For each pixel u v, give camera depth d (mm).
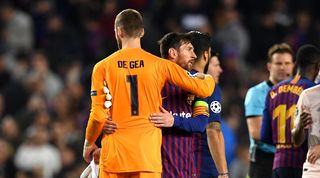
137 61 23344
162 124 23234
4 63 52344
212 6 58000
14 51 54969
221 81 52688
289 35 57156
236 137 47219
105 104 23188
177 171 23719
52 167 45375
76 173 44594
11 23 55844
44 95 50594
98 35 56094
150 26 50594
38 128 45344
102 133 23906
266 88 29188
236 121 47906
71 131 47562
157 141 23234
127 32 23531
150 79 23250
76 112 49438
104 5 57500
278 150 27094
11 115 49594
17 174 45000
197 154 25156
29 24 56281
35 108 47156
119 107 23234
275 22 58000
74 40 55312
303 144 26594
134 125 23125
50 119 48156
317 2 60375
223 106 48469
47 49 54594
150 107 23266
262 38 57281
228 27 57031
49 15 57031
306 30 56969
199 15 57219
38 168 44531
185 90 23516
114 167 23047
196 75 23719
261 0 59469
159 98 23422
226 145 37438
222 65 53656
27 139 45531
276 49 29047
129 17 23562
